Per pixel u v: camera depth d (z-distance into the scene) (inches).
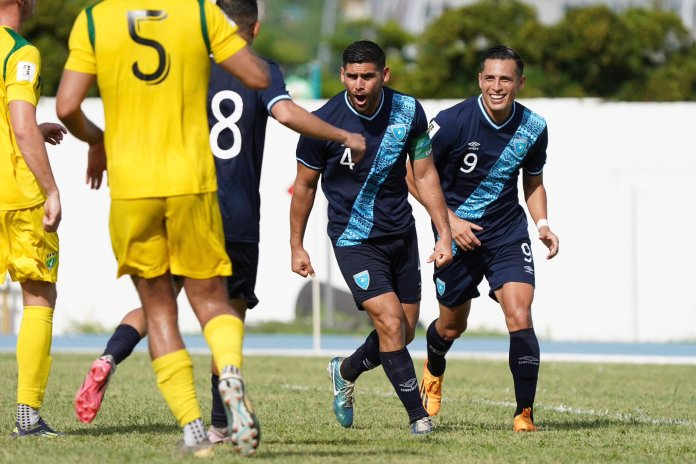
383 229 1005.2
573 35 4256.9
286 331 2815.0
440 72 4274.1
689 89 4288.9
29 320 951.0
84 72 750.5
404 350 999.0
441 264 999.0
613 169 2743.6
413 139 1001.5
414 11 7396.7
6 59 914.1
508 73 1056.8
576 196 2755.9
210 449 772.6
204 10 749.3
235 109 868.0
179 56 744.3
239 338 753.6
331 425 1065.5
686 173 2721.5
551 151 2760.8
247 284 895.7
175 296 795.4
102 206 2869.1
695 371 1946.4
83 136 783.7
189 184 743.1
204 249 758.5
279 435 966.4
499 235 1103.0
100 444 864.9
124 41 742.5
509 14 4318.4
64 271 2878.9
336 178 1002.1
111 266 2881.4
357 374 1052.5
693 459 861.8
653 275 2741.1
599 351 2480.3
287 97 817.5
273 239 2866.6
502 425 1100.5
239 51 754.8
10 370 1722.4
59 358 2087.8
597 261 2753.4
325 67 7667.3
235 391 709.9
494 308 2837.1
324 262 2856.8
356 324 2847.0
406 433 997.8
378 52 958.4
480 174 1093.8
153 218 748.0
